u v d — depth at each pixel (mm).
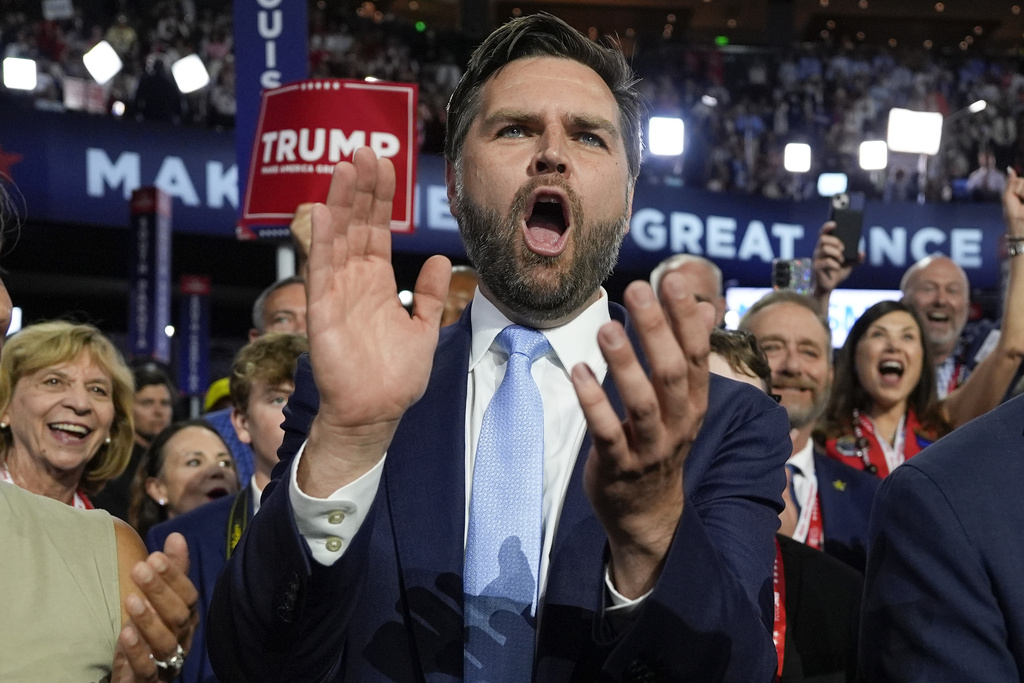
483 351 1397
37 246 9500
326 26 12094
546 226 1445
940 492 1305
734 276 10031
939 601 1277
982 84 13391
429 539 1255
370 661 1219
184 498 2957
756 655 1085
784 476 1302
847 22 16328
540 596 1247
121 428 2518
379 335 1097
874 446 3238
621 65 1463
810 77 13203
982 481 1304
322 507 1091
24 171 8242
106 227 9023
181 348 8773
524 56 1426
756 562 1180
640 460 991
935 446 1369
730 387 1344
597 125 1365
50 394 2379
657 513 1037
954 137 12250
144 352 7293
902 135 8242
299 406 1315
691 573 1034
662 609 1032
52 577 1409
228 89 10133
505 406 1324
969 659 1252
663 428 980
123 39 10344
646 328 961
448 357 1399
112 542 1482
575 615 1194
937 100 13141
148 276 7309
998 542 1273
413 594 1232
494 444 1307
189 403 8750
